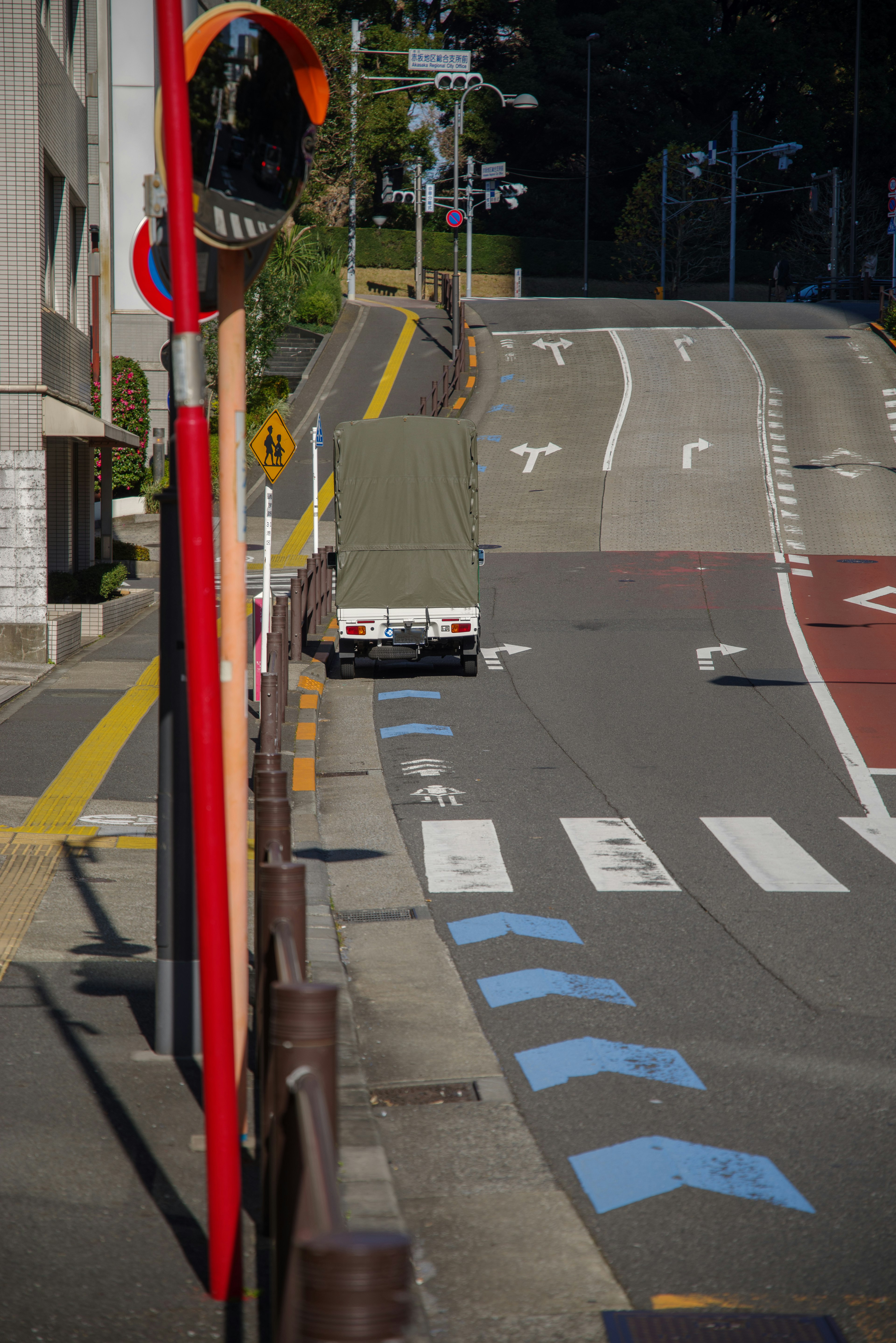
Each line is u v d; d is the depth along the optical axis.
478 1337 10.88
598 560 79.06
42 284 53.72
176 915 17.06
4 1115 15.18
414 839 30.86
